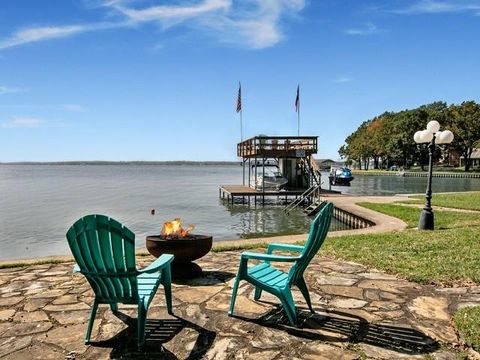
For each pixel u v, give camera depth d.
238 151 37.19
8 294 5.26
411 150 80.88
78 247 3.59
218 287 5.46
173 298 5.00
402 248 8.16
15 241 15.55
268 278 4.47
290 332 4.00
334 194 30.31
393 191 39.09
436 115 75.44
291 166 33.69
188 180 76.38
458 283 5.68
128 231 3.57
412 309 4.65
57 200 32.97
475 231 10.27
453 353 3.56
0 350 3.62
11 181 71.69
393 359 3.44
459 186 45.59
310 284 5.65
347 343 3.75
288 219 22.05
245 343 3.76
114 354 3.56
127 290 3.75
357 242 8.98
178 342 3.79
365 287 5.51
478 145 70.81
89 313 4.52
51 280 5.98
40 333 3.99
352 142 114.31
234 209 26.62
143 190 45.97
